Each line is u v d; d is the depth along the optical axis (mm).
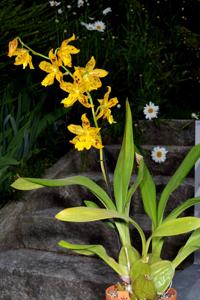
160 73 4383
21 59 1735
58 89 4168
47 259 3062
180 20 5344
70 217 1646
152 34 4957
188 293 2176
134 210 3352
